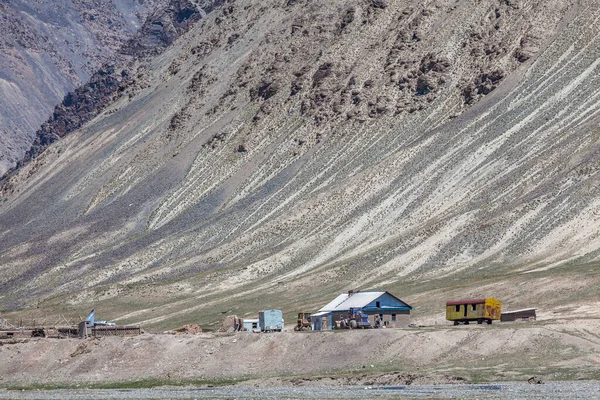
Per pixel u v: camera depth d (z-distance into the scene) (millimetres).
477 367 151500
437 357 158875
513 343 157375
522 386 134375
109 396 155250
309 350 168875
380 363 161000
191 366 173000
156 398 149000
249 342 175500
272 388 151500
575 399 121062
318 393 142250
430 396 130750
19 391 169875
